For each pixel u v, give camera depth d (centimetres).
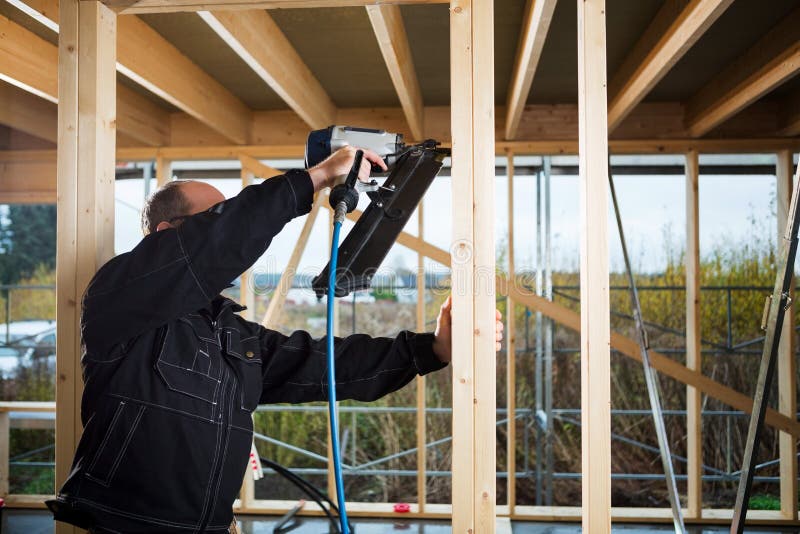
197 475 123
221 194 145
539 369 441
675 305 515
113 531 120
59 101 161
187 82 307
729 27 270
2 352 561
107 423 120
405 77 279
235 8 165
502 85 347
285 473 323
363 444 529
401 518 384
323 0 162
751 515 373
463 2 151
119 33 246
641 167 455
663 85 346
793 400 362
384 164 138
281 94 289
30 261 663
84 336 120
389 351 153
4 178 426
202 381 127
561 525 370
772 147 368
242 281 383
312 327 596
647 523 373
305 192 124
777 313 188
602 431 147
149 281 115
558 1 246
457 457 146
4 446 405
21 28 273
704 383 362
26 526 366
